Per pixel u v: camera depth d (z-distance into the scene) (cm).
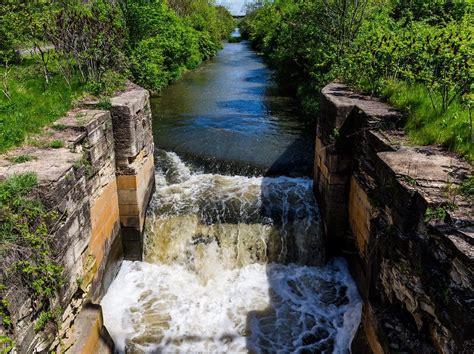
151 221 985
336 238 930
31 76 1157
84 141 754
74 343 603
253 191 1075
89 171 746
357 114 837
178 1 4028
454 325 407
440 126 691
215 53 4116
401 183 535
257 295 864
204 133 1434
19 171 582
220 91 2170
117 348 739
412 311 525
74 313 639
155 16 1977
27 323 484
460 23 1081
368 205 750
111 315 803
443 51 776
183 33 2744
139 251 952
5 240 475
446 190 505
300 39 1808
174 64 2453
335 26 1568
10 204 499
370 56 984
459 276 411
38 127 770
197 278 915
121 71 1245
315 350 742
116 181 905
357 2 1496
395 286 571
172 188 1095
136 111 918
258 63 3438
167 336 768
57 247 555
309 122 1522
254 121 1590
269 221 969
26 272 481
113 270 886
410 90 841
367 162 773
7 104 877
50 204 543
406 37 966
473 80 711
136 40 1914
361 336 676
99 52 1129
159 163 1206
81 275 650
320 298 851
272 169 1164
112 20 1500
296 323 796
